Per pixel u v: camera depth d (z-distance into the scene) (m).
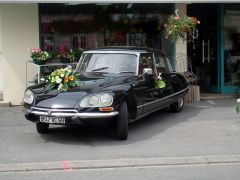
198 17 17.83
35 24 15.79
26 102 11.10
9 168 9.47
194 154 10.09
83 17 16.23
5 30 15.66
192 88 16.00
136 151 10.30
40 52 14.88
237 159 9.88
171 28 15.39
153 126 12.49
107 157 9.93
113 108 10.58
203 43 17.75
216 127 12.29
